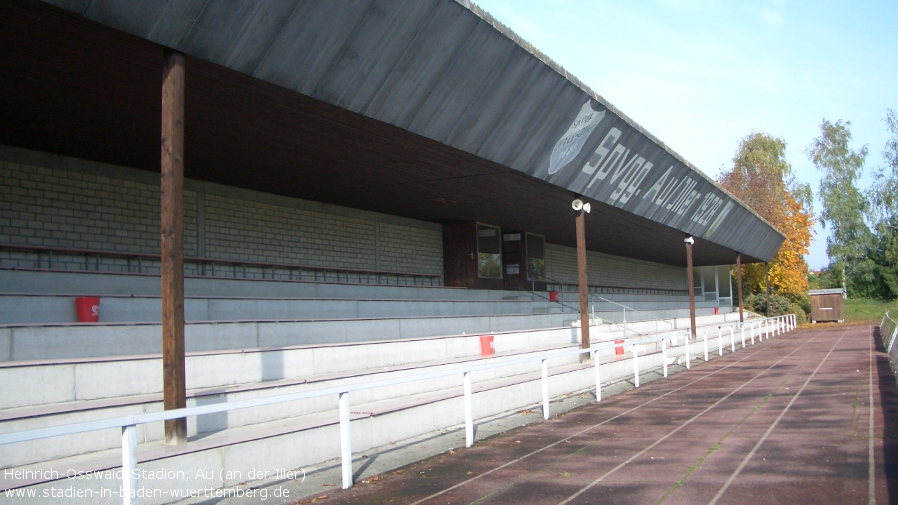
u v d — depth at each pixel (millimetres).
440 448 8602
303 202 17922
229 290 13453
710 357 22500
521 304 23219
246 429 7816
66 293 10336
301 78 8906
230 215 15797
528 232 26656
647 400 12852
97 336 8445
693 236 27562
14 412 6414
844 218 63125
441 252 23516
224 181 15406
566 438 9305
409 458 8008
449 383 12023
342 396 6824
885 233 62438
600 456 8102
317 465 7605
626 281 39094
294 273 17359
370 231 20328
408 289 19141
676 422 10336
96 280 10844
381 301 15828
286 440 7301
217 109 10117
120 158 12945
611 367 15633
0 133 11180
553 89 12711
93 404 6961
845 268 65938
